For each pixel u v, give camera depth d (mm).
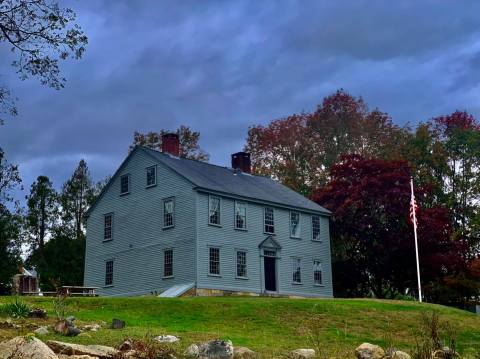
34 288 40844
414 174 58844
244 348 16828
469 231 53625
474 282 48188
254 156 70812
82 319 22266
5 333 16219
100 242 45250
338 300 32938
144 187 43188
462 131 61125
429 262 48531
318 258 47312
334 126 70000
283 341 21750
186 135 67812
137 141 66875
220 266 40188
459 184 58906
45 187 65938
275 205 44875
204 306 28266
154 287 40750
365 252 51781
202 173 43750
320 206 49594
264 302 29609
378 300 34438
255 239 42969
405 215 49438
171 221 40875
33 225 64125
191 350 15523
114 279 43562
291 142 69938
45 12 19344
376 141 69312
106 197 45750
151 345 15203
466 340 25750
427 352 14289
